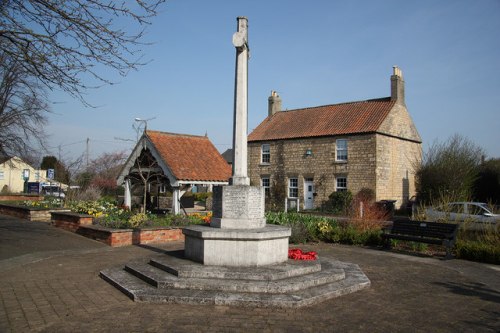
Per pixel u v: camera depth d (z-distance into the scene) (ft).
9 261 30.96
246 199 25.95
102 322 17.53
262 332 16.56
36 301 20.63
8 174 155.74
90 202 56.39
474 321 18.44
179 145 58.65
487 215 50.16
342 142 91.15
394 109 92.73
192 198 66.90
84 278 25.79
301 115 106.83
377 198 84.48
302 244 43.83
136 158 57.06
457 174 80.53
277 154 102.27
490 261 33.73
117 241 39.27
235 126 27.09
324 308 19.95
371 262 33.35
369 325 17.66
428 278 27.37
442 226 37.27
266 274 22.56
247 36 27.63
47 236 44.34
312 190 95.50
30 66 27.12
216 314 18.66
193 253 26.11
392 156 90.99
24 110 59.06
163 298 20.36
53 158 172.14
